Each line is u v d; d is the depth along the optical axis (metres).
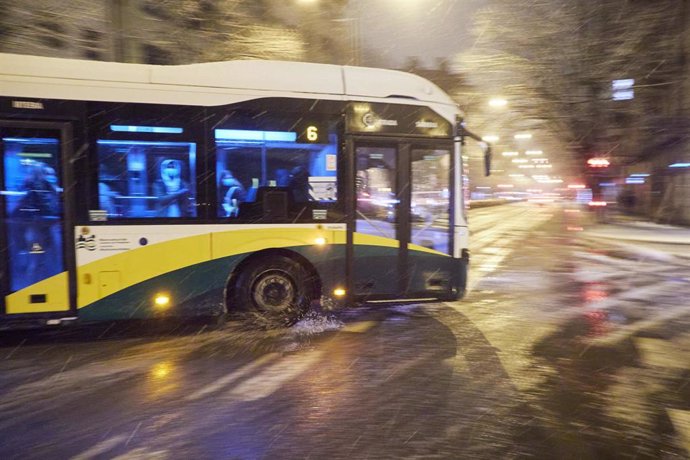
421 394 5.09
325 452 3.94
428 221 7.79
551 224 30.17
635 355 6.36
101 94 6.60
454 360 6.12
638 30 21.33
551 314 8.41
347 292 7.48
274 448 4.00
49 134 6.47
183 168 6.89
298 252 7.29
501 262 14.57
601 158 25.28
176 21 14.59
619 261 14.73
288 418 4.53
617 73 22.08
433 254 7.80
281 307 7.38
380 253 7.59
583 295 9.95
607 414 4.68
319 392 5.12
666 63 21.56
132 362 5.99
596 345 6.76
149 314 6.80
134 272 6.72
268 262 7.30
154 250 6.77
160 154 6.81
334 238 7.41
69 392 5.10
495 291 10.34
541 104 23.67
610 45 21.81
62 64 6.57
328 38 19.33
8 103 6.33
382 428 4.35
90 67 6.65
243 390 5.15
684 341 6.96
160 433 4.24
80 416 4.56
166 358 6.14
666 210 24.03
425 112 7.74
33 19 12.66
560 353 6.41
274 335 7.09
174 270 6.86
